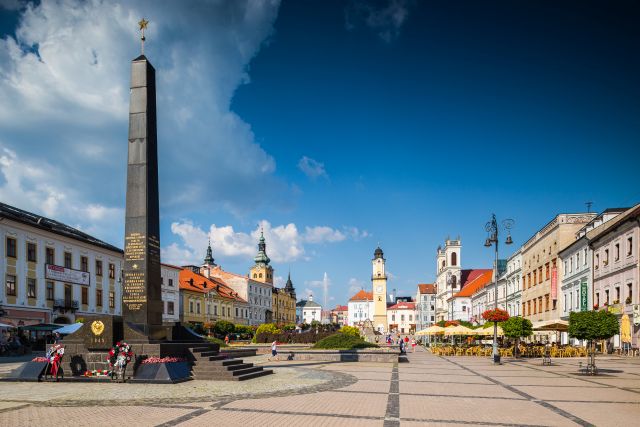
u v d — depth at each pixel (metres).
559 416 13.34
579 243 49.50
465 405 15.04
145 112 22.67
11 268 45.03
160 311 22.61
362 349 43.84
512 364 33.88
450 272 128.88
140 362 19.72
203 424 11.79
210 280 110.75
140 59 23.11
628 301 39.06
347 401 15.46
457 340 68.38
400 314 191.88
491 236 38.59
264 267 144.88
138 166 22.36
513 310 75.69
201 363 21.03
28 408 13.80
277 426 11.66
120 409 13.67
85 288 55.28
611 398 16.78
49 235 50.03
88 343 20.59
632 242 38.97
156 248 22.67
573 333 25.83
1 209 46.44
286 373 24.70
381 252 153.25
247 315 122.69
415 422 12.31
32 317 47.12
